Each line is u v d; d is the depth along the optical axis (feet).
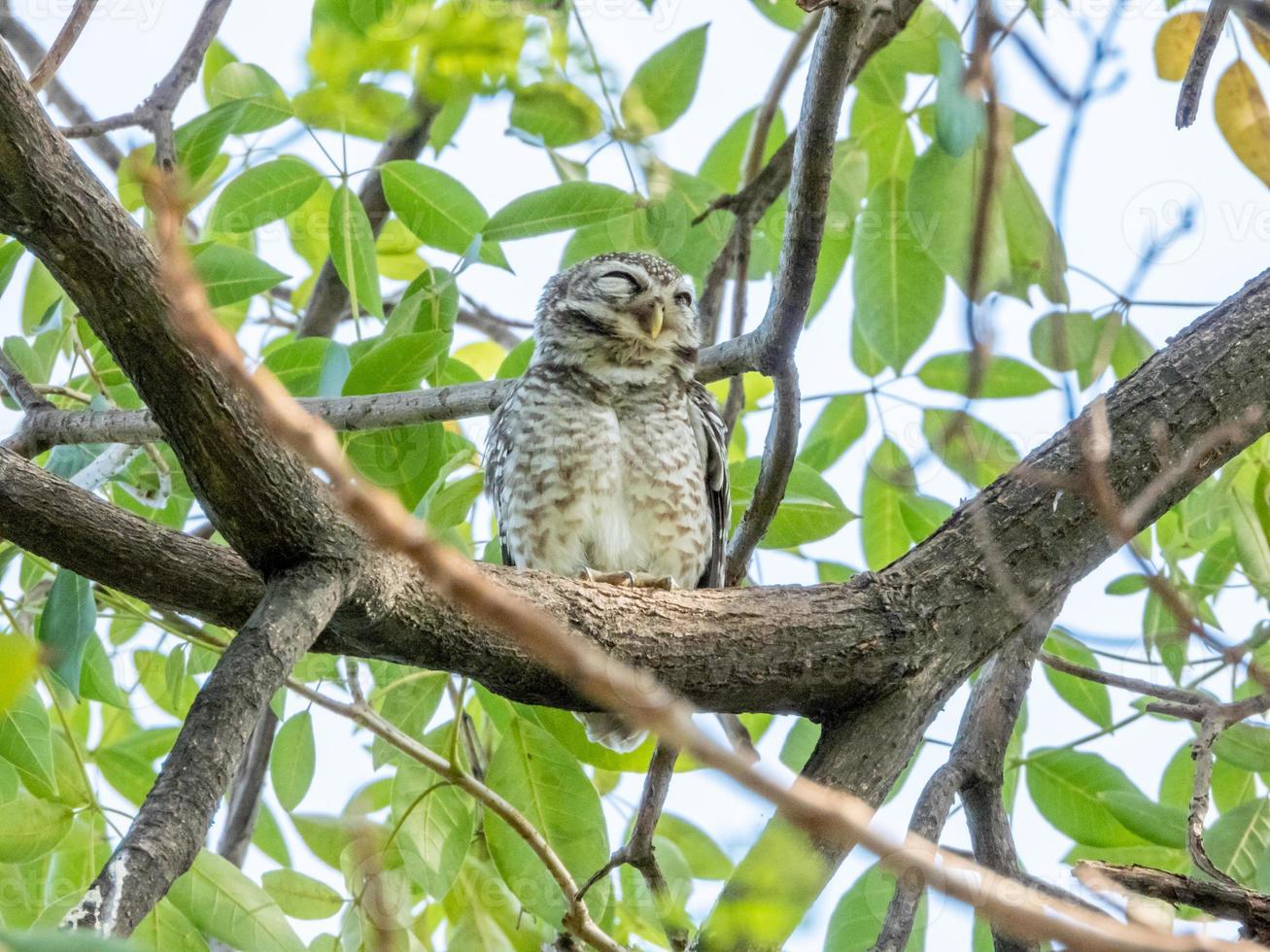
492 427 35.24
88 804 27.58
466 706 33.60
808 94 22.89
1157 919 17.83
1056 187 16.57
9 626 29.40
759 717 34.68
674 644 22.48
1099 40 16.07
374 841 15.93
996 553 23.06
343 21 17.51
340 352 26.86
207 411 18.08
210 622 20.93
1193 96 20.34
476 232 30.81
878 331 31.76
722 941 15.71
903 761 23.29
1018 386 30.81
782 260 24.88
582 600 22.40
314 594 18.86
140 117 29.68
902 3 29.32
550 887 27.94
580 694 21.89
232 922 25.54
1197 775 22.95
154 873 14.90
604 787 34.30
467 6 12.19
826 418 33.76
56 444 29.01
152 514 33.58
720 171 35.68
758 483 26.86
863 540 33.32
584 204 30.40
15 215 16.85
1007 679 26.53
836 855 19.49
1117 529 17.43
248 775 36.52
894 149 32.71
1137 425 23.39
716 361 27.99
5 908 27.91
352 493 8.34
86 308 17.54
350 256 30.17
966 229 26.48
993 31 16.97
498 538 33.47
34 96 16.72
